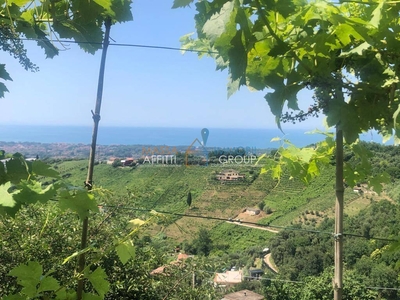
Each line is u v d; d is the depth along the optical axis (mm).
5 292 4656
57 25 1822
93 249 1567
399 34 1482
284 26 1472
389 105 1536
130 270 6086
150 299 6164
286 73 1523
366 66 1528
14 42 1704
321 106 1568
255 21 1242
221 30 1105
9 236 4789
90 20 1727
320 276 6289
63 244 5215
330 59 1496
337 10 1344
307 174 2523
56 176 1413
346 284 5402
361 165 2273
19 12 1791
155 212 1843
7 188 1271
